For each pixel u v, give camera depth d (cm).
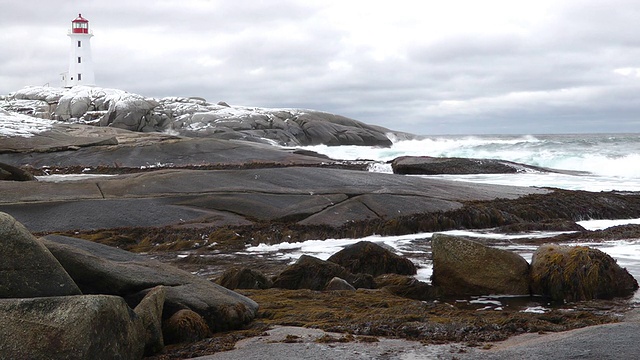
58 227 1642
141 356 670
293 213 1753
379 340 735
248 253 1464
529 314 862
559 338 713
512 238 1589
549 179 2842
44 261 641
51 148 3347
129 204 1761
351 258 1216
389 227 1680
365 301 933
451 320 816
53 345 563
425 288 1052
